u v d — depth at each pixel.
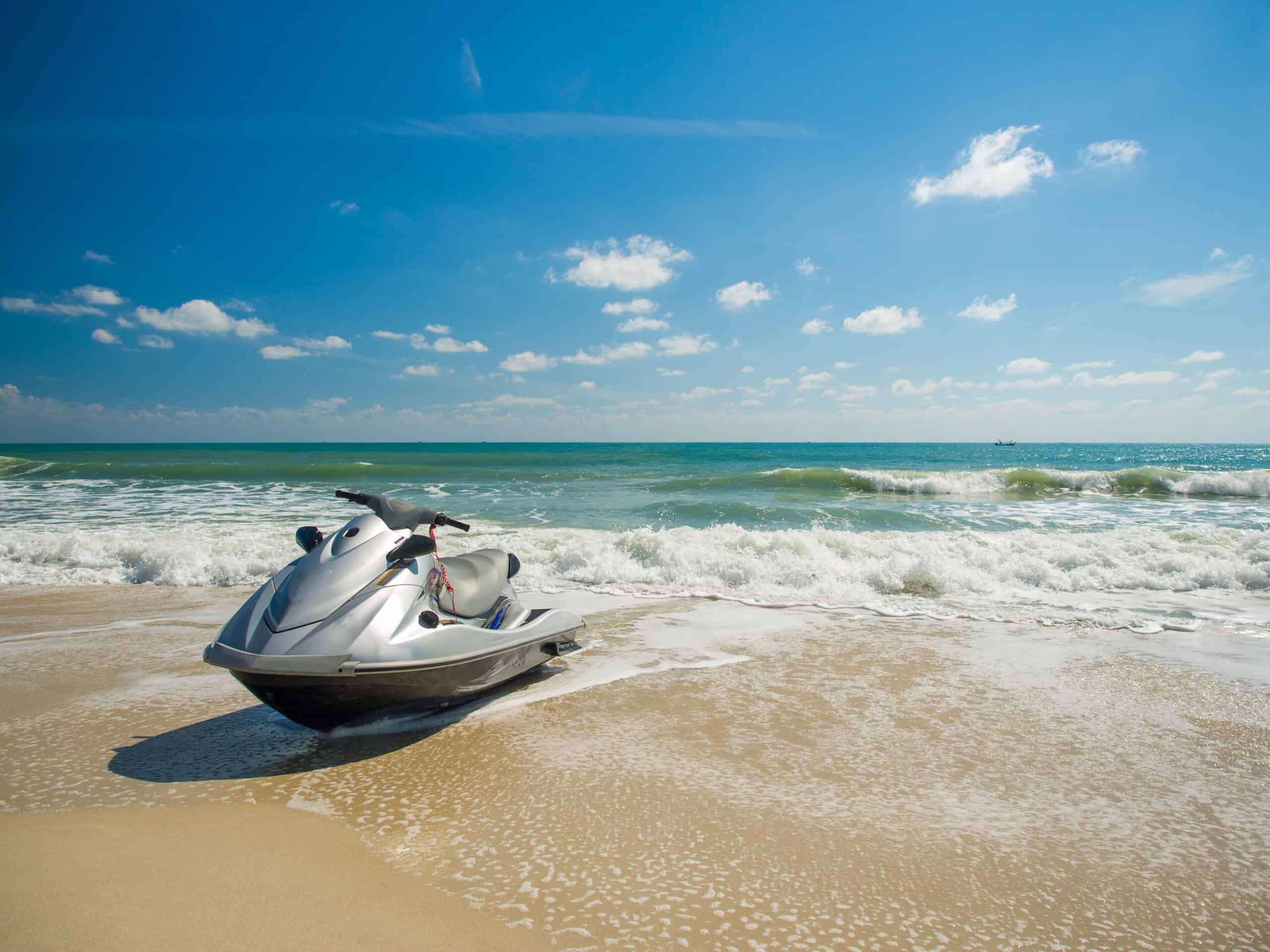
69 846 2.44
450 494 18.34
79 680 4.49
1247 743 3.49
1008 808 2.82
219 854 2.41
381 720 3.69
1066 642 5.38
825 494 18.56
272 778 3.07
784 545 8.77
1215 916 2.14
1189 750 3.40
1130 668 4.72
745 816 2.73
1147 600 6.90
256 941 1.90
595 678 4.50
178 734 3.59
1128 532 9.57
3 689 4.32
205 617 6.32
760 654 5.06
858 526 12.29
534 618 4.55
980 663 4.82
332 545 3.44
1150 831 2.65
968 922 2.09
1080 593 7.25
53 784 3.00
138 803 2.82
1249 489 17.67
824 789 2.96
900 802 2.86
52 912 2.01
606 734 3.58
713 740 3.50
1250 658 4.95
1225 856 2.48
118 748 3.41
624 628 5.84
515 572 4.67
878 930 2.04
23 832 2.55
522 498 17.22
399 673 3.19
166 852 2.41
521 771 3.14
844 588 7.27
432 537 3.69
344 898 2.14
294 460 43.53
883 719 3.79
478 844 2.51
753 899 2.18
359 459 44.62
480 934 1.97
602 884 2.26
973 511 14.32
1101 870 2.39
